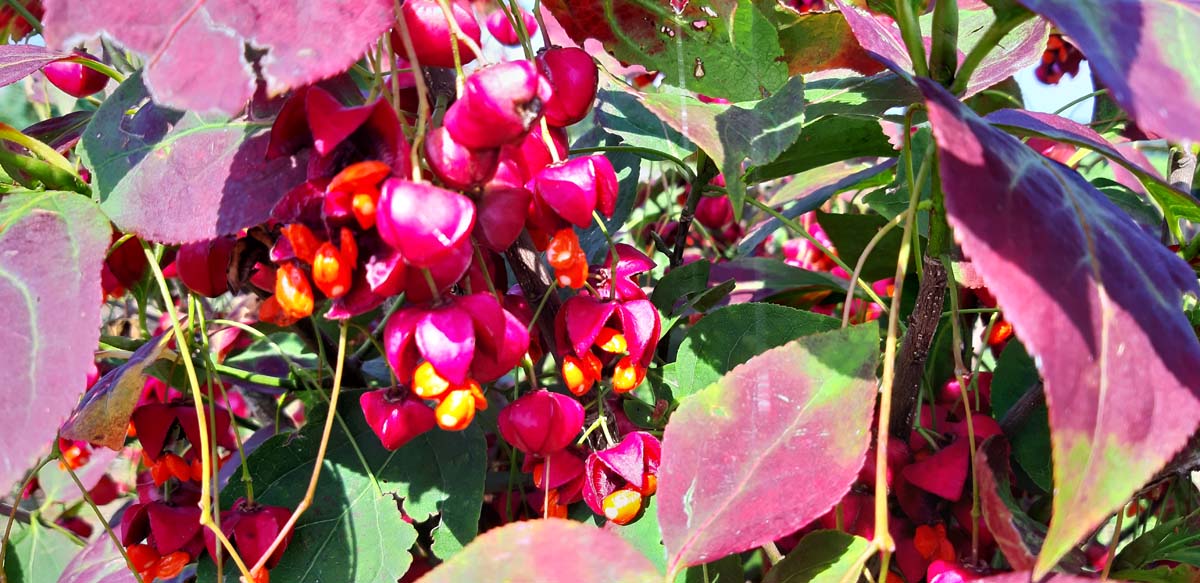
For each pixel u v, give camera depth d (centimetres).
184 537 16
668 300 20
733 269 26
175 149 14
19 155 16
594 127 22
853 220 22
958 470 16
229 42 11
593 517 17
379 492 17
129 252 19
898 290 12
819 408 12
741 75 16
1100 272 10
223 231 13
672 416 12
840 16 17
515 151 13
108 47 24
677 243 22
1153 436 10
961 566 15
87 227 14
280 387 21
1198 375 11
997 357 24
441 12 13
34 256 13
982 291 20
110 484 29
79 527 31
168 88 11
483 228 12
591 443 16
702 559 11
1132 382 10
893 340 12
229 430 22
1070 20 10
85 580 19
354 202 11
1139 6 11
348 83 13
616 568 11
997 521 12
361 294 12
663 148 22
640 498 14
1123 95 10
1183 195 16
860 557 12
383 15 11
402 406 13
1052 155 27
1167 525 16
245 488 17
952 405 21
